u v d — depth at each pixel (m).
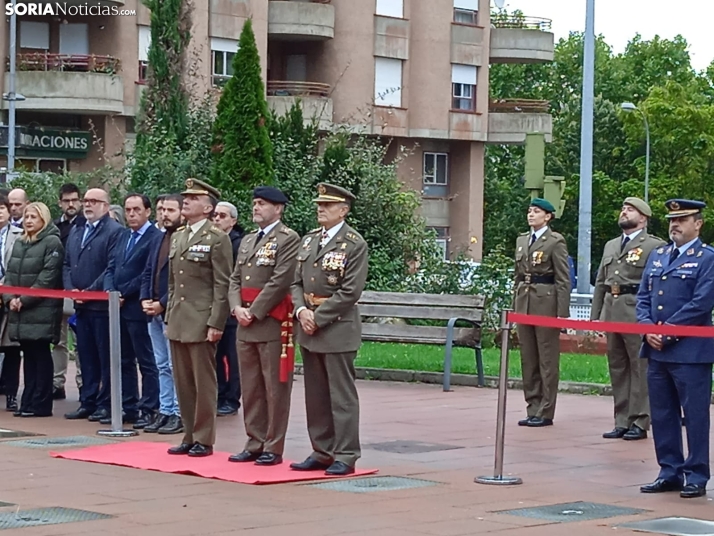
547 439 12.57
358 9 43.69
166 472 10.43
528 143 17.97
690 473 9.81
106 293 12.67
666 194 62.84
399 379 17.52
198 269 11.05
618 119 66.44
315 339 10.22
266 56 41.66
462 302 17.03
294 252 10.59
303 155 24.66
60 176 24.80
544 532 8.23
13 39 35.28
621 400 12.80
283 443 10.76
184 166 22.72
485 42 47.06
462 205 47.09
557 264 13.57
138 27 39.12
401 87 44.81
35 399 14.02
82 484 9.88
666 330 9.72
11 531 8.09
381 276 23.44
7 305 14.10
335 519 8.55
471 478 10.30
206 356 11.11
